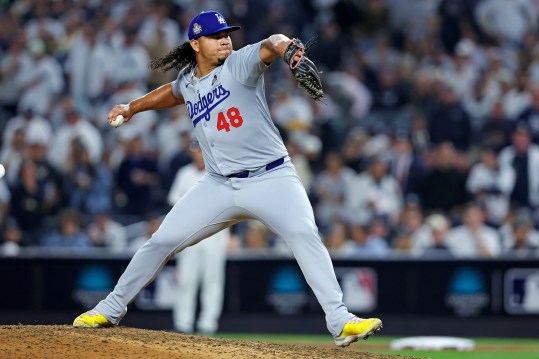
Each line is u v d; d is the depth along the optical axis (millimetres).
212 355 21906
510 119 55406
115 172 54906
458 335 45625
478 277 45625
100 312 25016
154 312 47281
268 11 65562
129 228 51812
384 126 59219
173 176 52719
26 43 62969
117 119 24812
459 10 64188
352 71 61438
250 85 22984
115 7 65188
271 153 23453
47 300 48125
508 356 37219
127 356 21234
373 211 51000
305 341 43562
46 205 53500
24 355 21031
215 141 23562
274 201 23250
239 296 47219
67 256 48062
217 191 23891
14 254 48625
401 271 46125
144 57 61250
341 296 23281
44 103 61188
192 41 23562
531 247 47031
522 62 60188
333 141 58031
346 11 65062
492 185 51281
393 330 46062
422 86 60531
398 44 64562
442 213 51875
